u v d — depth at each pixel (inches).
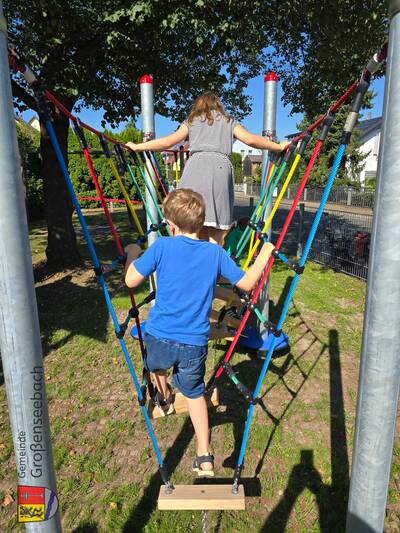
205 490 82.6
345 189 893.8
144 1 223.1
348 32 264.4
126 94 357.4
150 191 169.0
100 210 849.5
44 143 333.7
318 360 182.4
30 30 229.5
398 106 51.8
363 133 1277.1
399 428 135.5
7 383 58.1
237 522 100.8
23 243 54.3
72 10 227.6
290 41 343.6
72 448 128.7
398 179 53.6
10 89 50.9
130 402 153.3
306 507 104.9
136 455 125.1
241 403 150.3
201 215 81.2
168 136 113.4
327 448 126.3
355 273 333.4
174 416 143.6
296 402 150.2
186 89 337.4
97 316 240.1
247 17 243.4
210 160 108.2
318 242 385.7
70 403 153.5
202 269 79.1
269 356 80.9
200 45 267.0
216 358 185.3
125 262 89.1
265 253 81.7
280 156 116.6
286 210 767.7
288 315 235.9
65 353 194.9
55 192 344.2
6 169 51.3
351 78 321.1
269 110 161.0
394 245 55.5
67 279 317.1
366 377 61.2
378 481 63.7
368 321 59.8
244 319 88.7
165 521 101.3
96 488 112.8
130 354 191.2
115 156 117.0
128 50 274.2
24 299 55.3
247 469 118.0
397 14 50.1
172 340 79.0
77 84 266.4
